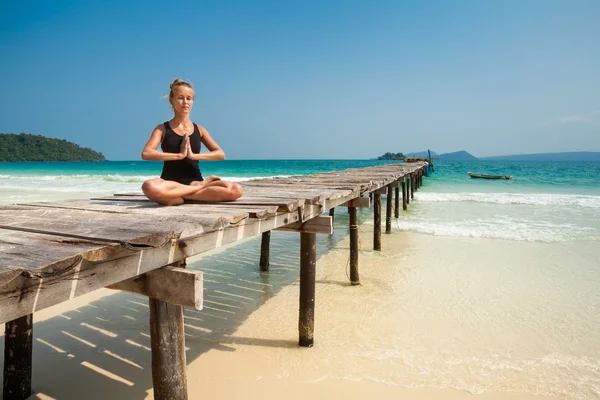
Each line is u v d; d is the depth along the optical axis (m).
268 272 6.79
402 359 3.94
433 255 7.83
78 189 21.50
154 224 2.37
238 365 3.78
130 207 3.31
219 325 4.66
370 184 6.83
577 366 3.83
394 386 3.48
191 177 3.70
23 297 1.44
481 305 5.31
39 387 3.36
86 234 2.09
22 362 3.16
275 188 5.67
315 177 8.91
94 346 4.09
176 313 2.18
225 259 7.64
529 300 5.48
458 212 13.33
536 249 8.21
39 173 44.19
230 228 2.68
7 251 1.74
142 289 2.16
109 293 5.65
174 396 2.19
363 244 8.81
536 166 61.16
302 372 3.68
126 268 1.86
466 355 4.03
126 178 30.55
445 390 3.43
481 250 8.17
